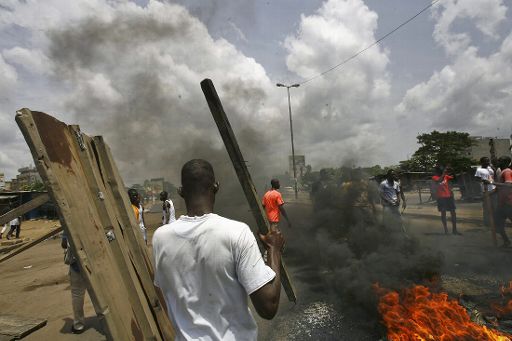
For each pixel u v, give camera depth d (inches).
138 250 109.2
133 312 86.3
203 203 58.7
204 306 52.8
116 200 112.3
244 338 53.3
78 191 80.7
